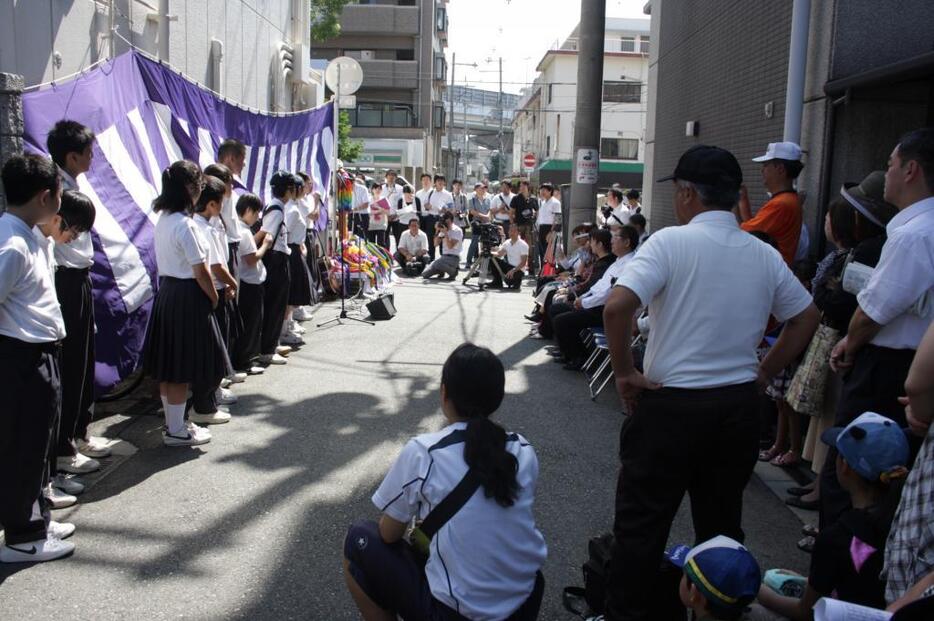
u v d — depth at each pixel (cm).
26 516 371
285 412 622
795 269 564
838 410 365
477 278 1520
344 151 3734
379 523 274
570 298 842
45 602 340
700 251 288
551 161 4731
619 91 4738
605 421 628
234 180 723
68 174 468
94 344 496
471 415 267
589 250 880
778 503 477
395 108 4394
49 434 376
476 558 248
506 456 253
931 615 158
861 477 274
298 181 786
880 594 255
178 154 714
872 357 344
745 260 293
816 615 199
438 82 4969
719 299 287
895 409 339
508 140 8975
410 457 257
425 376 748
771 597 293
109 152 587
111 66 600
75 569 369
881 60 622
